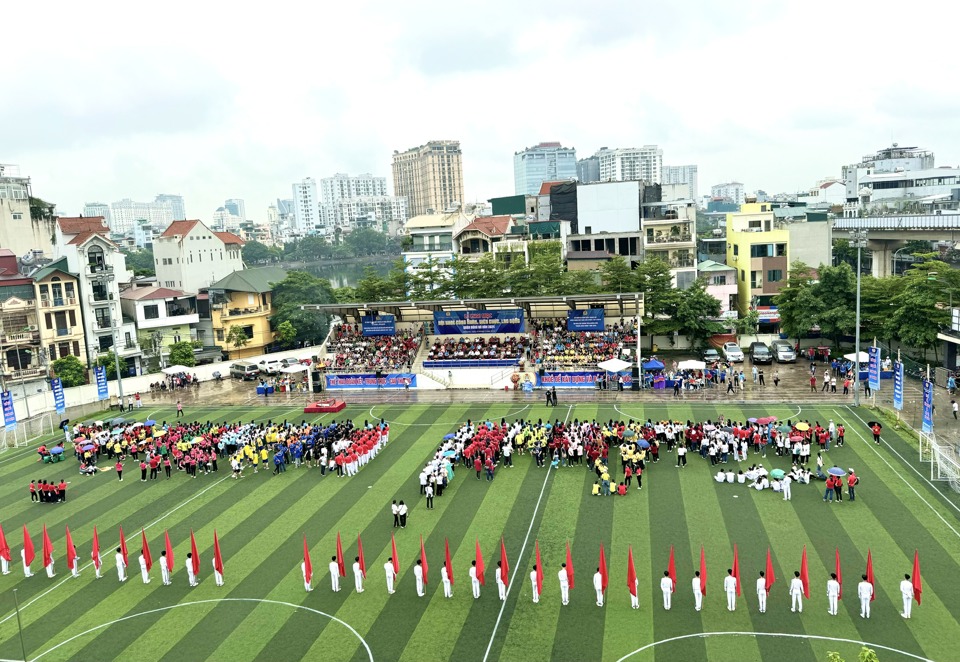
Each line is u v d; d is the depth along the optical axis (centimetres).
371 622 3291
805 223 10919
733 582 3209
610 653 2964
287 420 6912
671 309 9144
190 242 12750
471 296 9744
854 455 5125
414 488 4900
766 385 7388
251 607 3475
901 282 8144
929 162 19762
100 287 10150
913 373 7388
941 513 4125
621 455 5056
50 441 6688
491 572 3697
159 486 5241
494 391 7688
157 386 8800
